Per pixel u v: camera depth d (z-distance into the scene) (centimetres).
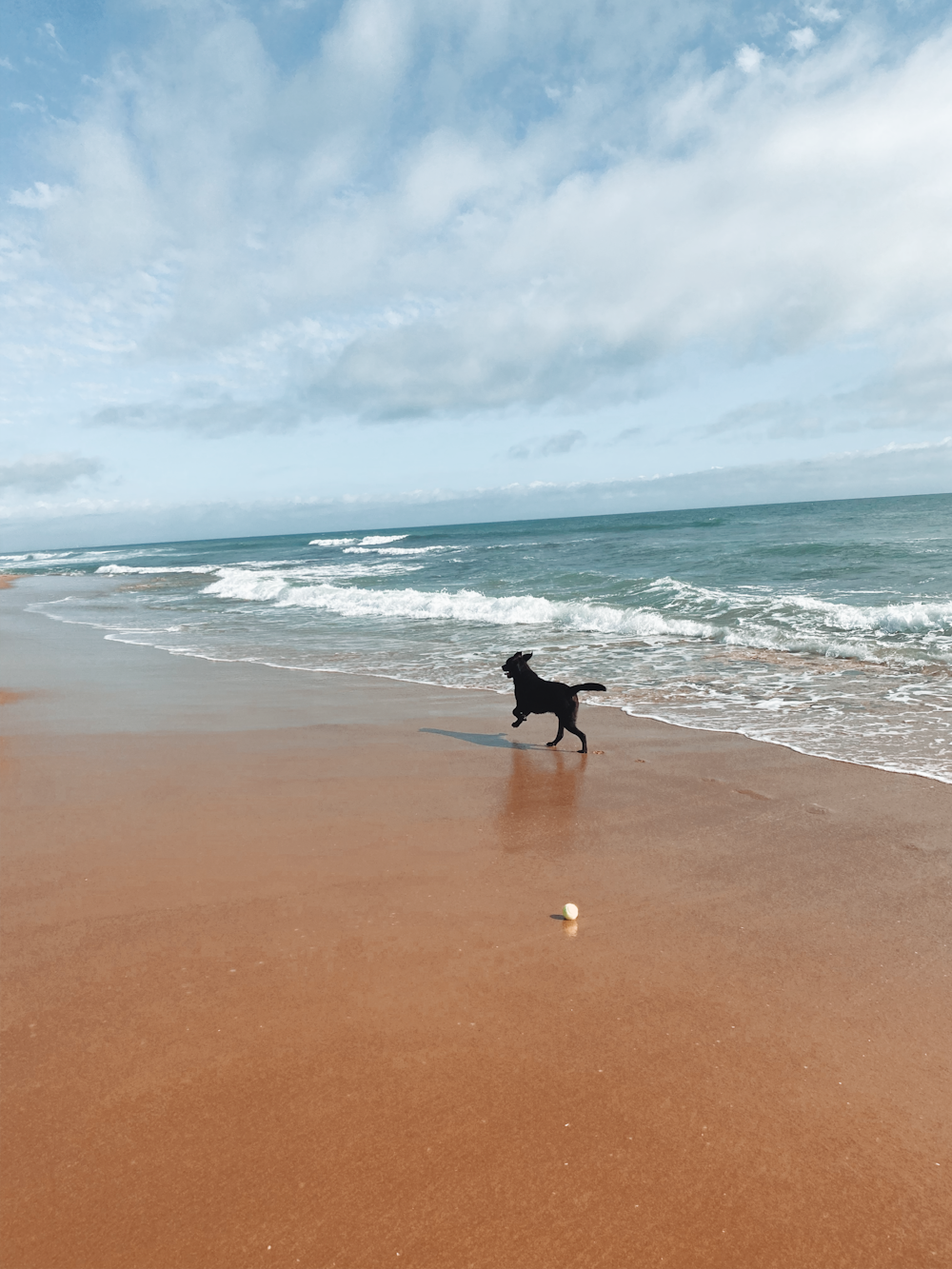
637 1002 316
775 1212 212
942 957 348
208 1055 282
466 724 830
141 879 443
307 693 1014
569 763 679
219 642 1561
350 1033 295
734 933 375
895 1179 224
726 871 448
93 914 399
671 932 378
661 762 673
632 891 425
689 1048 285
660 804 566
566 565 2908
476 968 344
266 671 1193
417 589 2405
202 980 334
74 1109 253
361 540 9175
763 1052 283
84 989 328
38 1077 270
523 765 675
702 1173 226
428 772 657
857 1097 258
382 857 475
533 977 337
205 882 438
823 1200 216
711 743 725
